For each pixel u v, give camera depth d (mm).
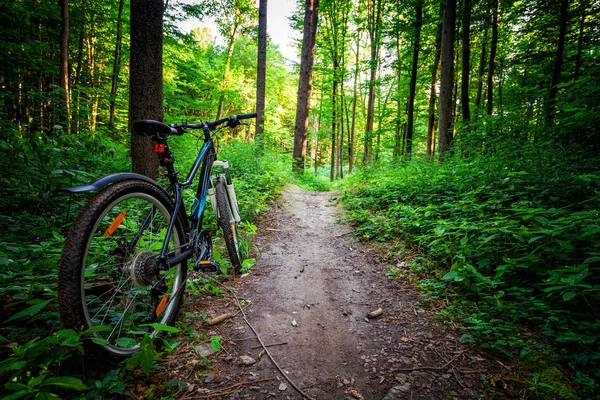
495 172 4648
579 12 7781
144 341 1410
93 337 1242
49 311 1650
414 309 2418
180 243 2049
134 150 3984
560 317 2021
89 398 1298
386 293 2738
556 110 5375
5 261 1646
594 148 4945
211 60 21125
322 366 1802
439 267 3037
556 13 8156
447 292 2590
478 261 2840
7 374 1287
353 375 1724
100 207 1374
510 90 11164
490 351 1861
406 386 1617
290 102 31906
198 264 2186
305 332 2146
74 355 1423
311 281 3010
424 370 1730
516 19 9539
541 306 2109
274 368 1757
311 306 2521
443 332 2082
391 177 7086
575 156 4613
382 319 2312
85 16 11430
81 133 6141
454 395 1541
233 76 20906
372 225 4570
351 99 21750
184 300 2381
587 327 1854
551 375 1614
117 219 1565
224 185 2906
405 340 2025
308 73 13109
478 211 3574
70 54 12484
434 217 4082
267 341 2008
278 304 2512
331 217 5789
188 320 2127
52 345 1359
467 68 9031
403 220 4199
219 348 1718
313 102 31594
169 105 15195
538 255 2523
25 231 2596
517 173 3934
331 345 2012
